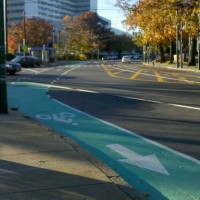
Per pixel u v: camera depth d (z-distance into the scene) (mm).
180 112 13680
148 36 60000
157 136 9930
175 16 45562
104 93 20016
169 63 69938
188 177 6770
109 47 173250
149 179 6676
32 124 10938
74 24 137375
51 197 5383
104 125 11500
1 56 12438
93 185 5910
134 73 38688
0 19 12156
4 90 12672
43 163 7047
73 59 130000
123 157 8031
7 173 6418
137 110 14328
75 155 7652
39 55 98000
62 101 17062
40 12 137250
